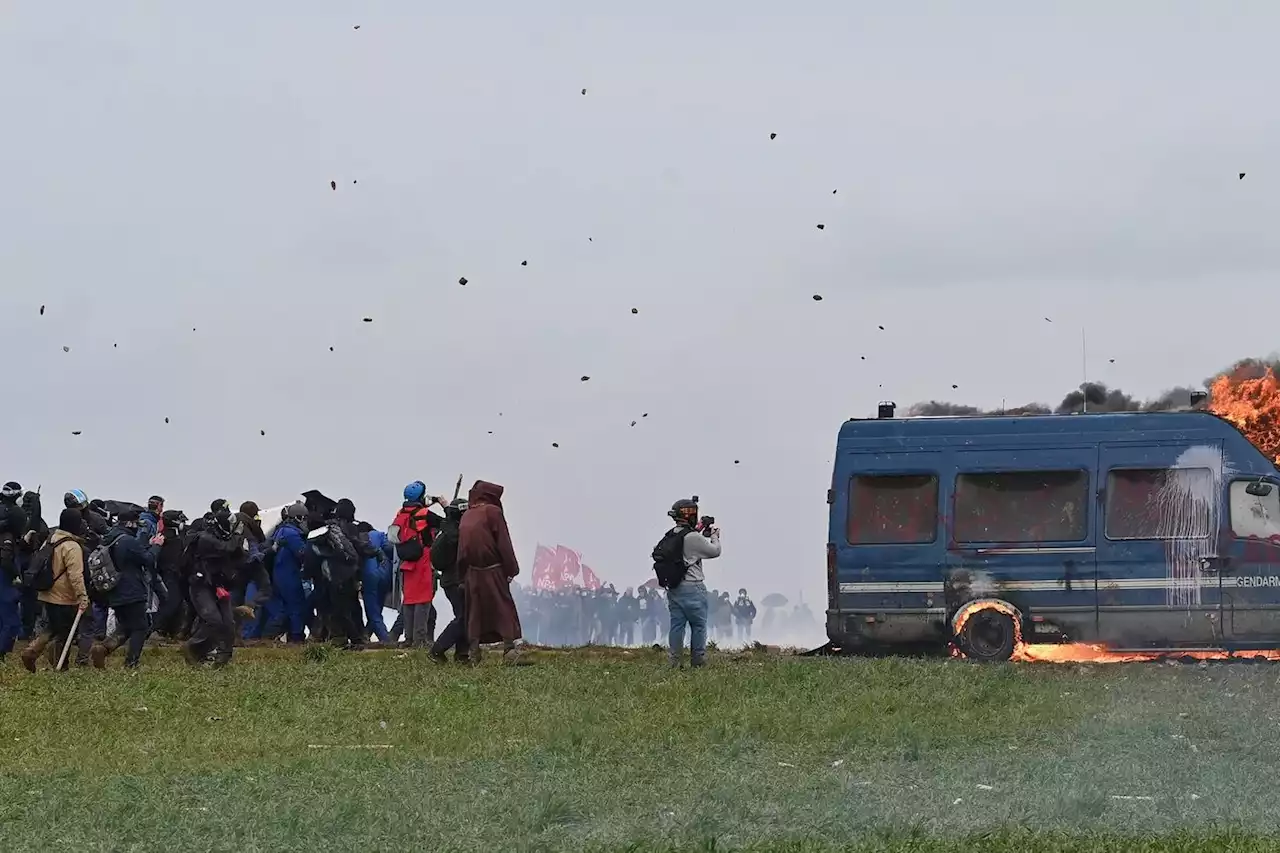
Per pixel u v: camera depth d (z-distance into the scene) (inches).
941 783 616.7
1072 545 1239.5
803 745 729.6
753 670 1069.8
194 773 683.4
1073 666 1119.6
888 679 990.4
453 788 622.8
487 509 1157.1
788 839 516.7
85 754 751.1
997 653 1242.0
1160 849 490.6
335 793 615.5
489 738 769.6
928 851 492.4
